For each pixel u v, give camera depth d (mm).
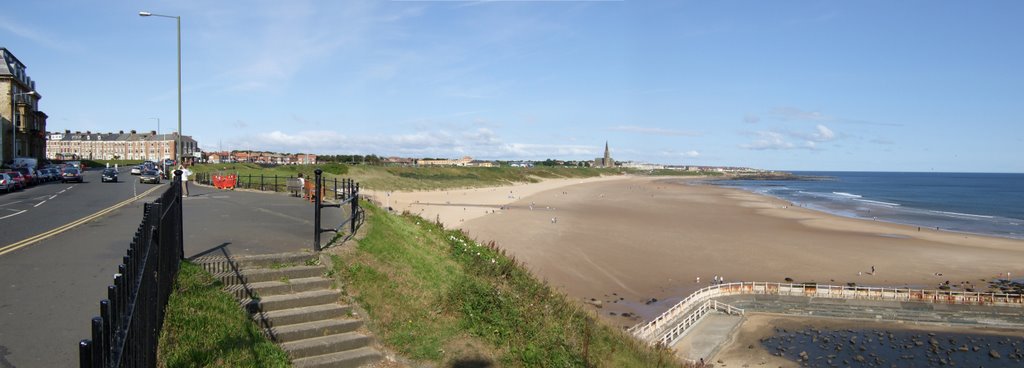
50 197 26141
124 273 4418
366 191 71125
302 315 8188
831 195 105312
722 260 33750
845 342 21766
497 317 9758
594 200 75688
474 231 40562
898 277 30781
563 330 10531
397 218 17703
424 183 91250
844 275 31000
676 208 65000
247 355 6703
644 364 11891
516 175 138625
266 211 18078
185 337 6617
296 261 9766
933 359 20328
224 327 7086
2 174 30500
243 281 8781
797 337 22156
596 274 29672
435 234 16844
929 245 40125
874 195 107812
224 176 39281
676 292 27266
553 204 66875
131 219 16312
